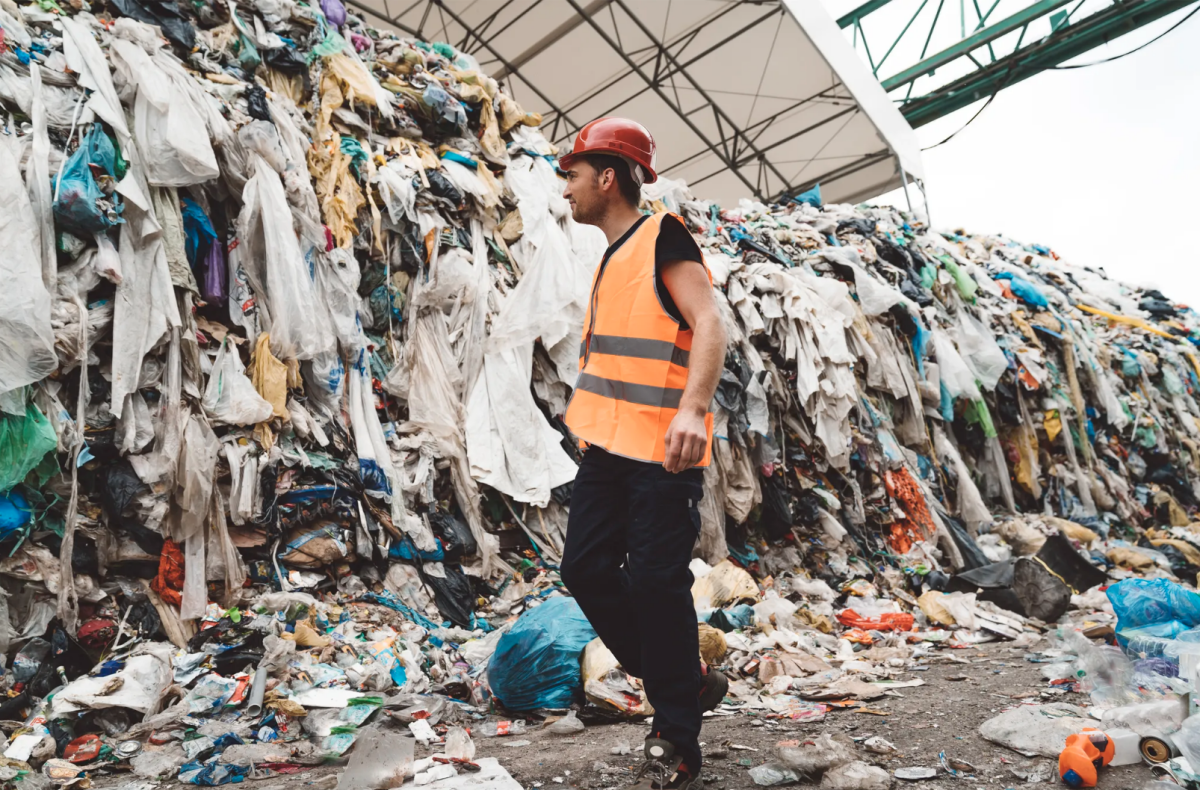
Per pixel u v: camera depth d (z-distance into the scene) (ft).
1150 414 32.65
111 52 11.40
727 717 7.60
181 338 10.78
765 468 17.79
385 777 5.44
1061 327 30.01
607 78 41.65
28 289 8.85
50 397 9.17
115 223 10.12
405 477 12.78
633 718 7.72
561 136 45.73
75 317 9.51
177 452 10.08
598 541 5.24
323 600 10.89
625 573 5.33
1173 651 7.47
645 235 5.46
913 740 6.32
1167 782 4.99
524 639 8.27
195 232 11.65
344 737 6.99
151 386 10.26
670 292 5.17
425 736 7.01
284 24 15.23
